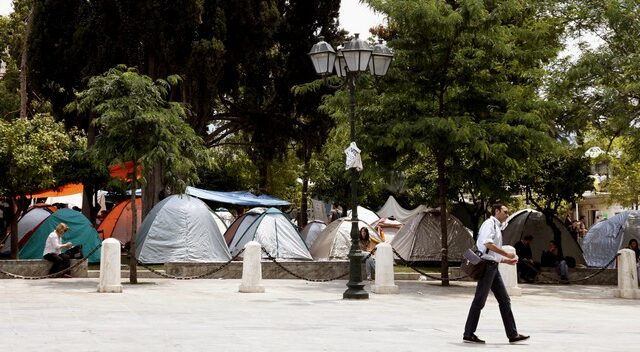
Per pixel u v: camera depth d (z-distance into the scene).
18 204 23.84
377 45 17.38
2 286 18.06
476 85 20.09
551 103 20.03
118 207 31.42
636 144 21.67
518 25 22.94
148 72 30.17
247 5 30.56
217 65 29.31
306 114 35.62
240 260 24.75
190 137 19.16
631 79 20.41
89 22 29.98
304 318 12.55
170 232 24.06
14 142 22.69
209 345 9.11
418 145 18.73
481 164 20.38
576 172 27.97
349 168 16.86
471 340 9.97
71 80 31.20
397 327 11.58
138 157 18.50
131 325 11.06
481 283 10.03
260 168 40.53
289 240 25.50
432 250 28.44
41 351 8.41
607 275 23.58
